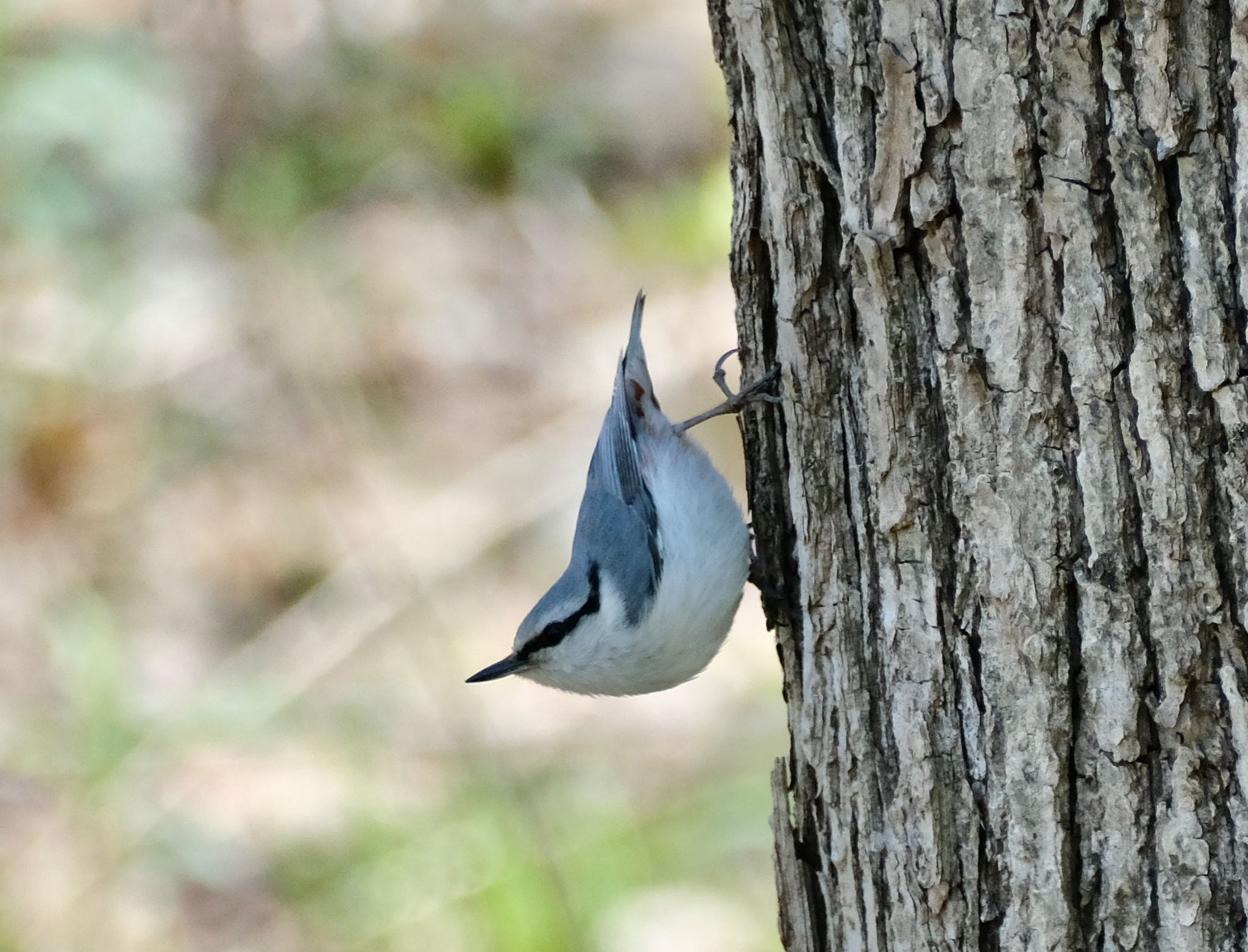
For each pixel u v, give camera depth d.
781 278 5.72
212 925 10.27
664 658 7.38
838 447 5.70
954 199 4.93
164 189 16.44
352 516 13.49
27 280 15.66
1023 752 5.09
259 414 14.57
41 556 13.46
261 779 11.27
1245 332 4.48
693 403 13.95
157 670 12.37
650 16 18.34
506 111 16.94
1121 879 4.97
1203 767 4.77
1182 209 4.52
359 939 9.97
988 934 5.34
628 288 15.47
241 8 17.05
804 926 6.23
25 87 16.47
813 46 5.45
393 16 17.62
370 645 12.52
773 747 11.16
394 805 10.91
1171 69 4.45
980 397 5.00
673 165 16.62
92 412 14.59
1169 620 4.74
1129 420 4.71
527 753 11.45
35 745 11.52
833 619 5.77
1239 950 4.82
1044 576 4.94
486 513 13.54
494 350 15.11
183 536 13.61
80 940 10.22
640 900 9.99
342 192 16.58
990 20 4.72
